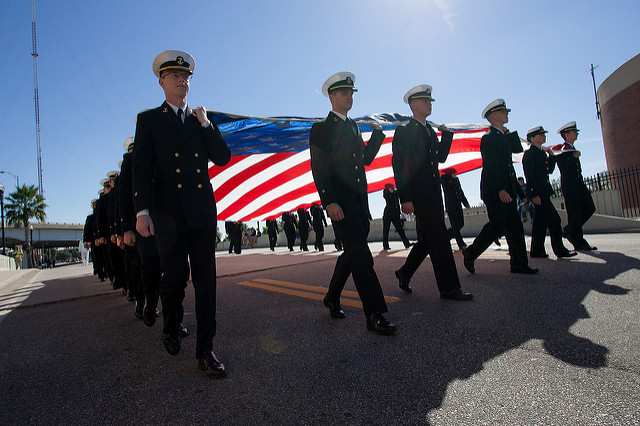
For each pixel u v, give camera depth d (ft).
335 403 5.64
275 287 16.07
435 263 11.41
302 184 34.73
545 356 6.63
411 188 11.71
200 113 7.96
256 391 6.27
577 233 19.13
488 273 14.87
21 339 10.93
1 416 6.08
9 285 31.78
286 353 7.90
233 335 9.43
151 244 10.55
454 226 25.27
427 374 6.35
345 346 8.03
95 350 9.32
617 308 8.88
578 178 19.38
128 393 6.63
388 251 29.53
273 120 17.42
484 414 4.99
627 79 52.06
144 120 7.68
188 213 7.38
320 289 14.92
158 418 5.65
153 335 10.30
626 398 5.07
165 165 7.59
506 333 7.93
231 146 20.97
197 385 6.73
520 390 5.54
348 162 9.68
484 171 14.69
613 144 55.31
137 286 12.34
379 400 5.62
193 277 7.61
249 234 96.43
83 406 6.25
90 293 19.83
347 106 10.09
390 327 8.50
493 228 14.35
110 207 15.60
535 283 12.31
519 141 15.29
